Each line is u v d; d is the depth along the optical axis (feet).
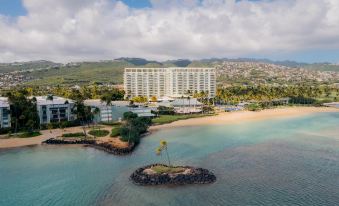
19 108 608.19
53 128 620.49
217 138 560.20
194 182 332.39
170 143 523.29
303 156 433.48
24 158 438.40
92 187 327.47
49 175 366.84
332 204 282.77
